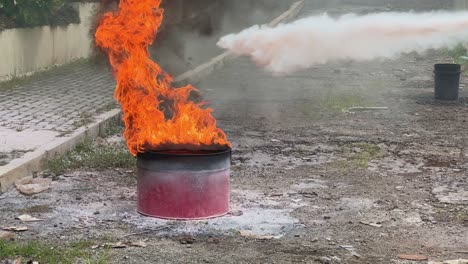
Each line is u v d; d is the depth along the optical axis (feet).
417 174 44.50
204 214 35.22
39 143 46.50
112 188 40.50
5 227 33.63
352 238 33.06
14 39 73.97
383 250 31.60
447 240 32.96
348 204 38.19
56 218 35.17
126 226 34.09
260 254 30.68
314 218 35.81
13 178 40.45
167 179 34.88
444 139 54.60
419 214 36.68
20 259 29.14
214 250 31.09
